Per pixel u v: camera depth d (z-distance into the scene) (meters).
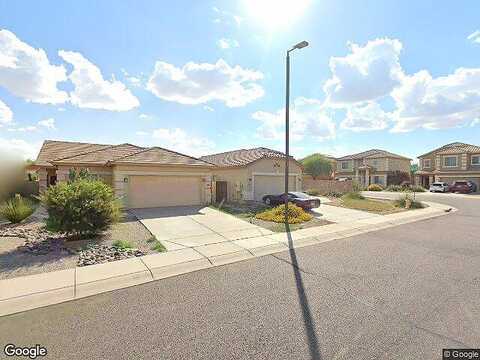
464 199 25.80
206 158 29.81
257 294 4.82
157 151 18.41
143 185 16.52
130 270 5.99
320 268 6.24
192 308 4.30
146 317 4.04
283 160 22.84
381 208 17.67
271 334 3.57
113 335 3.57
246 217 13.59
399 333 3.57
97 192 8.92
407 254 7.41
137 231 10.24
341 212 16.06
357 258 7.04
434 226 12.04
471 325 3.76
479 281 5.39
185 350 3.25
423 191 37.56
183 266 6.37
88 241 8.51
